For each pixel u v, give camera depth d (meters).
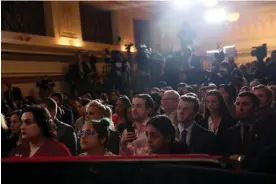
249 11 16.16
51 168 1.12
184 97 2.97
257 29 16.11
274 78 7.12
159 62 11.59
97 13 13.09
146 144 2.67
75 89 10.11
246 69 8.02
